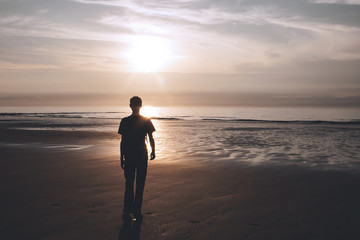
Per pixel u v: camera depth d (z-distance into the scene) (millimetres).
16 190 5512
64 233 3531
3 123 31719
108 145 13016
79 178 6539
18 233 3512
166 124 31953
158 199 5012
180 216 4168
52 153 10469
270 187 5855
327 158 9648
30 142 14133
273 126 27938
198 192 5465
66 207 4516
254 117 59094
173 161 8992
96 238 3406
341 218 4102
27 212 4273
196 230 3660
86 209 4426
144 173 4406
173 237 3459
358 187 5879
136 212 4113
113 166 8008
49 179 6434
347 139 15984
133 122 4457
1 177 6629
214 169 7707
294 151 11320
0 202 4758
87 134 18625
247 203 4797
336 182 6312
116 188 5680
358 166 8211
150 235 3512
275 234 3539
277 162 8836
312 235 3516
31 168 7711
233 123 33594
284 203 4805
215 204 4734
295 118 55219
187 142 14625
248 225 3828
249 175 6984
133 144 4398
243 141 15039
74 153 10484
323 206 4648
